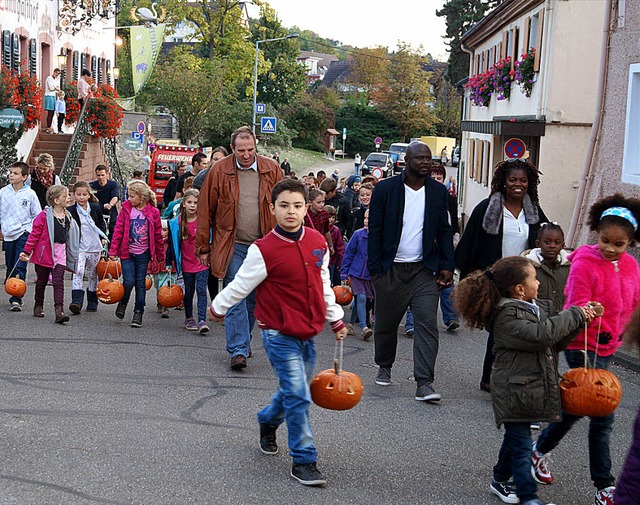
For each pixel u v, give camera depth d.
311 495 5.29
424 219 7.79
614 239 5.50
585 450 6.49
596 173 15.23
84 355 8.99
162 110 63.97
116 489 5.22
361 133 88.44
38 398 7.17
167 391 7.64
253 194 8.88
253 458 5.90
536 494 5.05
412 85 87.75
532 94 23.19
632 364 9.95
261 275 5.45
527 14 24.25
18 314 11.34
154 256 11.02
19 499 4.98
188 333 10.66
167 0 62.59
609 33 14.56
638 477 3.77
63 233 10.89
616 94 14.34
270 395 7.68
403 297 7.88
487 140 30.17
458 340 11.20
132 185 10.88
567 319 4.97
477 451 6.34
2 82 20.22
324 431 6.68
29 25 26.61
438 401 7.67
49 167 15.25
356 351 10.22
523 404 4.99
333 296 5.64
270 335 5.54
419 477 5.72
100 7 34.00
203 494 5.21
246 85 74.44
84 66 34.03
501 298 5.11
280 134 76.00
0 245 19.20
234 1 63.66
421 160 7.73
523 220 7.77
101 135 28.41
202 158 14.57
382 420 7.05
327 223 12.51
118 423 6.57
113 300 11.03
